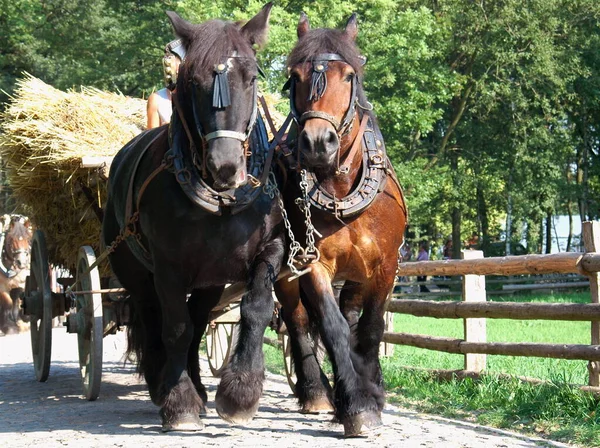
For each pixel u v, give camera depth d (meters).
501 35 25.39
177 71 5.70
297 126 5.76
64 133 7.41
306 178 5.41
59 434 5.72
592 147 32.34
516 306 7.16
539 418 6.00
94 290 7.11
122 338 14.73
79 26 30.06
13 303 16.56
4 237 16.62
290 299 6.21
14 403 7.42
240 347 5.35
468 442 5.18
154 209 5.45
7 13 30.14
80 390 8.13
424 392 7.29
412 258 33.28
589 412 5.90
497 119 28.45
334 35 5.27
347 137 5.34
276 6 18.97
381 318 5.74
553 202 30.45
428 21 21.84
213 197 5.23
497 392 6.79
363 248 5.50
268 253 5.52
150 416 6.39
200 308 6.36
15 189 8.28
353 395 5.32
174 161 5.31
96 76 26.94
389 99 22.98
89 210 7.77
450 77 23.70
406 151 25.44
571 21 27.69
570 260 6.68
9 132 7.60
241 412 5.24
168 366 5.62
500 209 32.47
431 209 28.95
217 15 19.05
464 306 7.79
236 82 5.02
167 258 5.46
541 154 28.17
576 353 6.52
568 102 29.45
